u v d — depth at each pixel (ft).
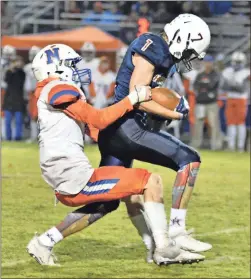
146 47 33.35
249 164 90.33
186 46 34.04
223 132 108.06
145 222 36.06
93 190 33.09
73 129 33.35
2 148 96.94
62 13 126.82
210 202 65.31
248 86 102.06
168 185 72.38
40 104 33.53
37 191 65.16
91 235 51.49
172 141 33.96
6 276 40.57
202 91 100.32
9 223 52.24
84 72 34.40
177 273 43.52
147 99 32.83
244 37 124.16
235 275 43.50
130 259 45.75
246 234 53.98
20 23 125.49
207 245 34.04
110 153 34.50
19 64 103.91
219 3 124.36
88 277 41.39
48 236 34.55
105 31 121.19
